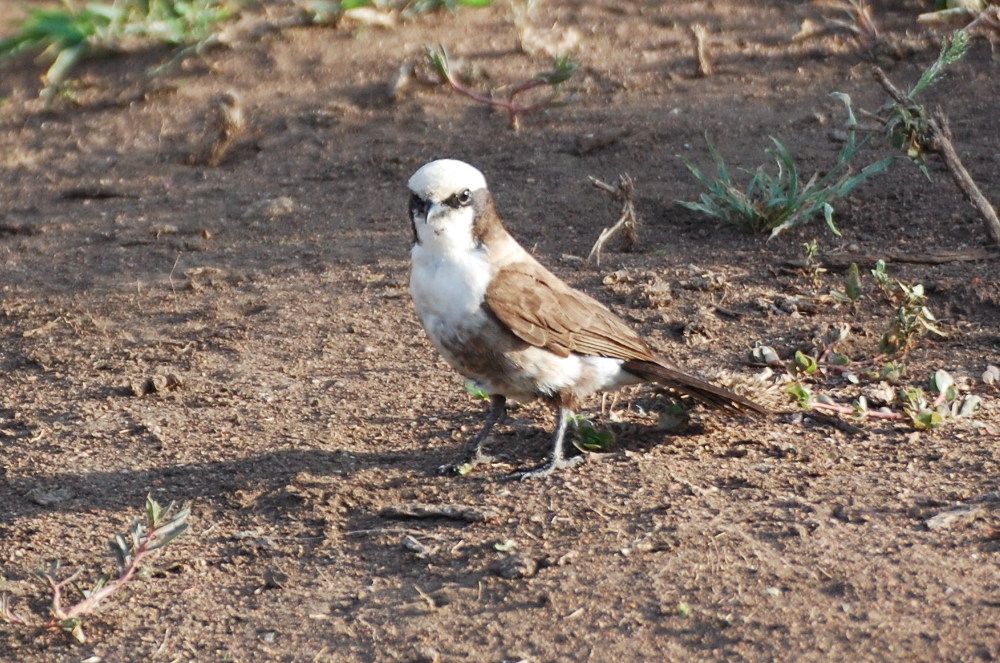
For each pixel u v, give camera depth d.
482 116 17.12
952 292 12.46
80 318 13.23
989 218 13.16
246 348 12.41
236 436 10.65
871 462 9.46
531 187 15.46
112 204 16.11
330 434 10.64
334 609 8.12
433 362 11.96
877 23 17.95
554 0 19.66
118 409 11.27
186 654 7.80
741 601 7.70
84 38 19.50
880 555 8.07
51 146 17.58
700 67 17.38
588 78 17.59
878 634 7.30
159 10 19.94
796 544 8.27
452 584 8.25
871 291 12.72
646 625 7.59
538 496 9.29
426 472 9.90
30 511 9.59
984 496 8.72
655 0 19.42
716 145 15.80
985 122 15.57
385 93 17.78
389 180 16.05
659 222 14.58
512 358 9.87
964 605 7.49
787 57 17.58
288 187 16.12
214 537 9.12
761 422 10.44
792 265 13.33
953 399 10.30
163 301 13.57
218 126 16.95
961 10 17.59
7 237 15.42
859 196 14.55
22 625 8.19
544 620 7.75
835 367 11.26
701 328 12.20
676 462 9.72
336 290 13.54
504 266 9.94
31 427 11.02
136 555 8.23
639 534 8.55
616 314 12.66
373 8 19.53
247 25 19.67
